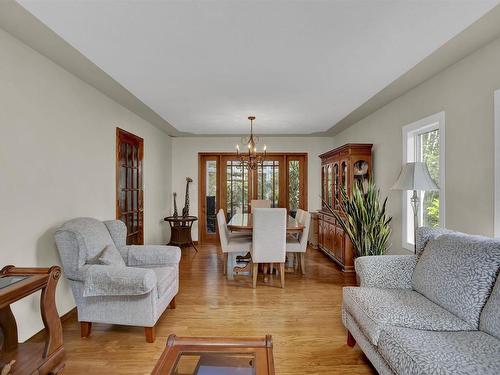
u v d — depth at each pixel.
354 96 3.39
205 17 1.83
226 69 2.63
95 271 2.22
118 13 1.77
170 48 2.23
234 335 2.37
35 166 2.38
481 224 2.37
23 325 2.21
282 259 3.47
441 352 1.30
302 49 2.26
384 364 1.59
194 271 4.20
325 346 2.21
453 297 1.68
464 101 2.54
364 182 4.27
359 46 2.21
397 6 1.72
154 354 2.10
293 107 3.86
